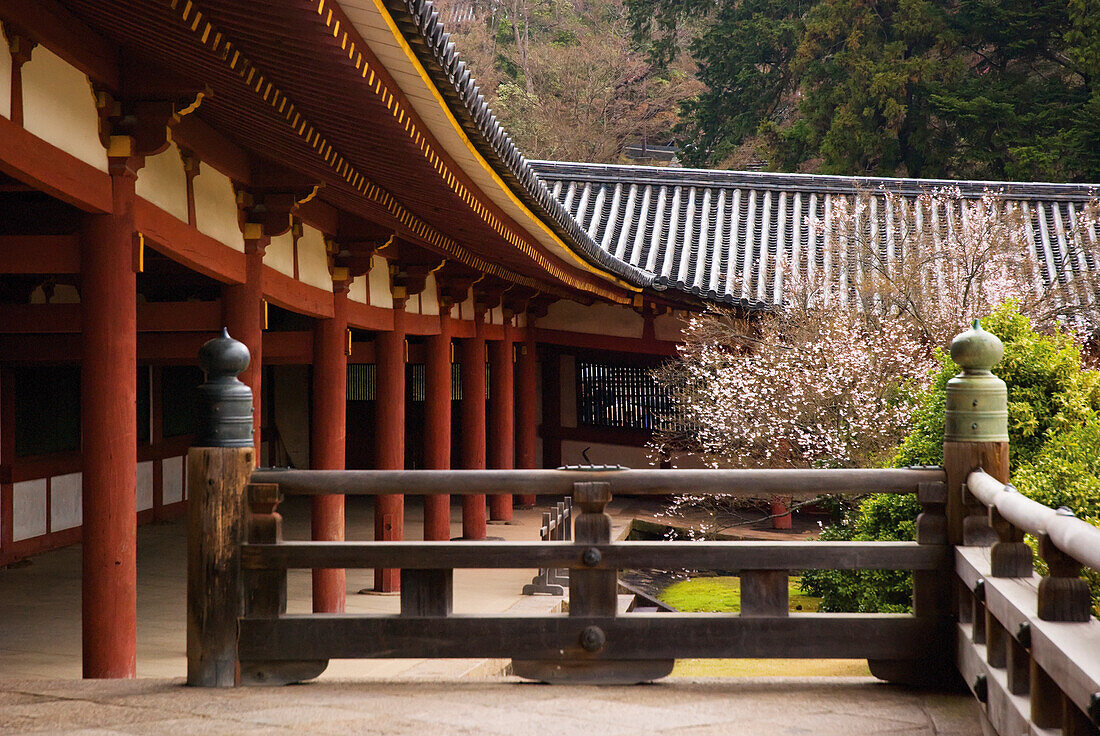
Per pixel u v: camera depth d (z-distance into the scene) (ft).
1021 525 10.55
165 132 18.29
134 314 18.75
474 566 13.65
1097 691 7.72
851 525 33.24
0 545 38.27
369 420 67.92
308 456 66.49
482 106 20.93
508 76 128.16
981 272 43.47
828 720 12.29
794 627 13.66
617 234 63.62
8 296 34.01
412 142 20.79
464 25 133.39
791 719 12.32
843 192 64.08
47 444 41.88
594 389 68.49
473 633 13.69
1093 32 85.61
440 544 13.70
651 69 127.44
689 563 13.70
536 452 69.46
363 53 16.03
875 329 41.50
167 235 20.33
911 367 38.55
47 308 24.14
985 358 13.79
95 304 18.22
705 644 13.65
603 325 63.82
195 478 13.76
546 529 34.88
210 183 23.17
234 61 16.48
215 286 39.83
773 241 61.11
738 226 62.75
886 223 59.26
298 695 13.26
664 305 60.80
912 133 95.04
